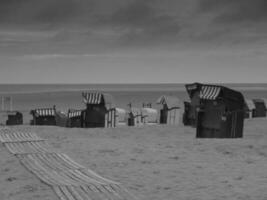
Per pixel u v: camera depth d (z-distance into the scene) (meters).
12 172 11.15
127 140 18.77
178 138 21.08
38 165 11.98
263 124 30.09
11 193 9.14
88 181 10.15
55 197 8.76
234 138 21.27
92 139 18.62
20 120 41.09
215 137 22.42
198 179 10.87
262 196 9.13
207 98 22.62
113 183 10.03
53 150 14.63
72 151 14.79
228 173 11.70
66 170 11.42
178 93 198.88
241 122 22.44
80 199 8.52
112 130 24.56
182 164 12.96
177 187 9.97
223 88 22.02
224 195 9.23
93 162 12.93
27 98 141.88
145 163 12.99
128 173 11.48
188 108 30.64
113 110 32.34
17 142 16.11
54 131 22.47
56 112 37.12
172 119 38.38
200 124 22.53
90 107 31.42
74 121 33.16
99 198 8.63
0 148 14.86
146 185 10.13
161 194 9.30
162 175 11.30
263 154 15.22
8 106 87.88
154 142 17.84
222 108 22.11
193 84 29.27
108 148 15.61
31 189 9.42
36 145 15.69
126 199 8.66
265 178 11.05
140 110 38.09
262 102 42.66
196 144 17.34
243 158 14.32
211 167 12.57
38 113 35.75
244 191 9.59
